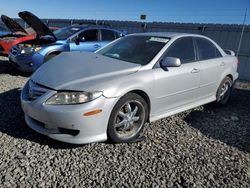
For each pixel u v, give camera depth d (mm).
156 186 2939
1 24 13336
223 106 6020
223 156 3721
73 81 3434
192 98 4871
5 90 5824
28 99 3617
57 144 3588
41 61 7426
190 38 4918
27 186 2752
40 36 8500
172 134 4254
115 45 4883
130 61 4211
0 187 2701
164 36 4684
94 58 4273
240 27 12281
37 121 3566
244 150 3967
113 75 3656
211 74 5148
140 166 3273
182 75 4418
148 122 4293
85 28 8852
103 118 3404
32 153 3336
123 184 2918
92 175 3020
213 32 13195
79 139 3361
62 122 3277
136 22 15641
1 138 3643
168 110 4434
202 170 3322
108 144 3705
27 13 7598
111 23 16594
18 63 7473
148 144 3832
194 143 4027
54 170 3049
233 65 5859
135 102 3771
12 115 4414
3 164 3068
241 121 5184
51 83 3461
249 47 12008
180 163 3426
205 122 4934
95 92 3320
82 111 3244
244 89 8367
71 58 4301
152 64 4074
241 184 3123
